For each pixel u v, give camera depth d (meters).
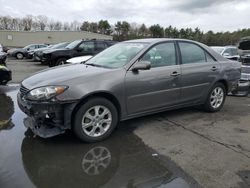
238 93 8.09
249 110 6.54
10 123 5.20
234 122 5.59
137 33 81.19
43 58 15.91
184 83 5.49
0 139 4.47
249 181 3.42
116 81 4.57
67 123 4.21
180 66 5.45
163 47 5.34
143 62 4.77
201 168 3.72
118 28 82.62
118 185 3.32
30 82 4.51
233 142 4.58
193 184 3.34
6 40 53.59
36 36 54.94
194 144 4.47
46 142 4.41
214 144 4.48
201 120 5.68
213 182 3.39
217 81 6.14
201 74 5.77
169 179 3.45
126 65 4.80
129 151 4.20
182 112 6.21
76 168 3.67
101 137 4.51
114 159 3.94
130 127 5.18
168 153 4.14
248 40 10.48
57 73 4.64
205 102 6.07
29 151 4.09
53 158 3.91
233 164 3.83
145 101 4.98
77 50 15.01
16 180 3.34
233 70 6.45
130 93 4.75
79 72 4.58
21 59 26.52
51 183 3.31
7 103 6.64
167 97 5.28
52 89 4.10
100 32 85.06
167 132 4.96
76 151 4.14
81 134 4.33
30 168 3.62
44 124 4.34
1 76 8.02
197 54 5.88
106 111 4.54
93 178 3.45
